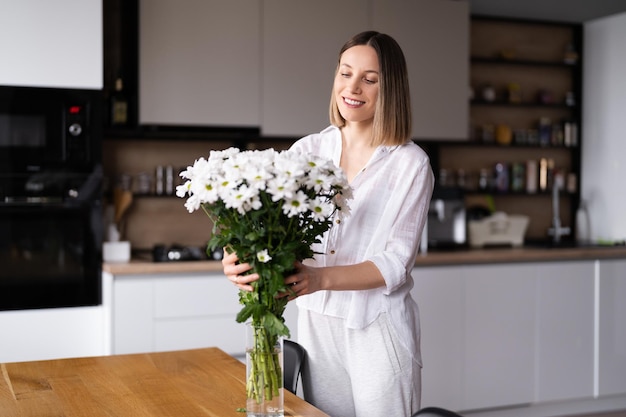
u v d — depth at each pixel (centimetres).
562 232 523
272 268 164
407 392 220
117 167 441
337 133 232
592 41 516
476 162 511
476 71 507
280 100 423
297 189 163
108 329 371
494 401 429
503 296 430
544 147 519
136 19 401
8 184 369
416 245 217
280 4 421
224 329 386
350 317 216
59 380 197
